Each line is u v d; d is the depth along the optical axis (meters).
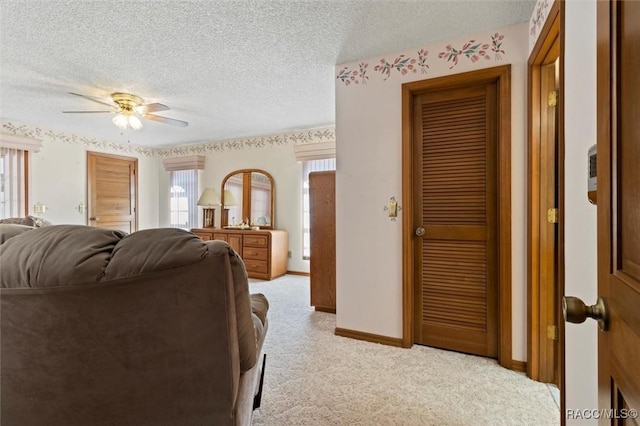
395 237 2.48
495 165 2.23
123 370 0.92
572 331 1.21
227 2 1.85
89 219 5.13
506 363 2.12
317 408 1.69
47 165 4.63
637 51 0.53
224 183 5.64
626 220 0.58
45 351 0.91
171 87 3.15
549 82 1.98
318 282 3.35
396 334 2.47
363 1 1.86
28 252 0.89
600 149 0.69
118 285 0.85
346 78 2.65
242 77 2.93
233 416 1.00
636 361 0.52
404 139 2.43
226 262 0.93
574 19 1.21
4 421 0.98
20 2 1.82
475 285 2.30
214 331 0.94
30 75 2.82
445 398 1.79
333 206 3.27
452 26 2.13
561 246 1.34
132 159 5.86
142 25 2.07
